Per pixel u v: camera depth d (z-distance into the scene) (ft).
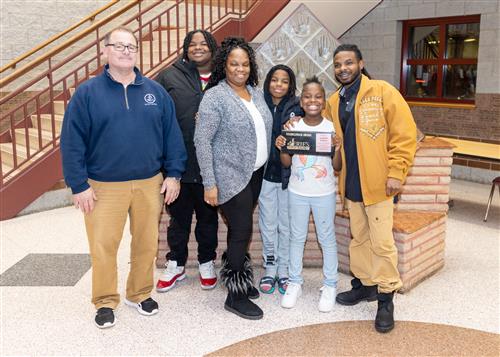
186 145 9.57
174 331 8.75
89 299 10.09
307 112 8.76
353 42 25.12
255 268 11.60
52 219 15.94
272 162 9.67
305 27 12.00
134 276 9.33
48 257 12.53
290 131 8.95
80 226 15.19
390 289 8.63
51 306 9.76
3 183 16.06
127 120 8.10
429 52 22.79
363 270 9.55
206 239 10.19
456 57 21.77
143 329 8.82
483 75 20.15
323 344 8.27
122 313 9.43
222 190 8.75
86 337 8.55
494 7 19.47
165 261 11.65
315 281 10.87
